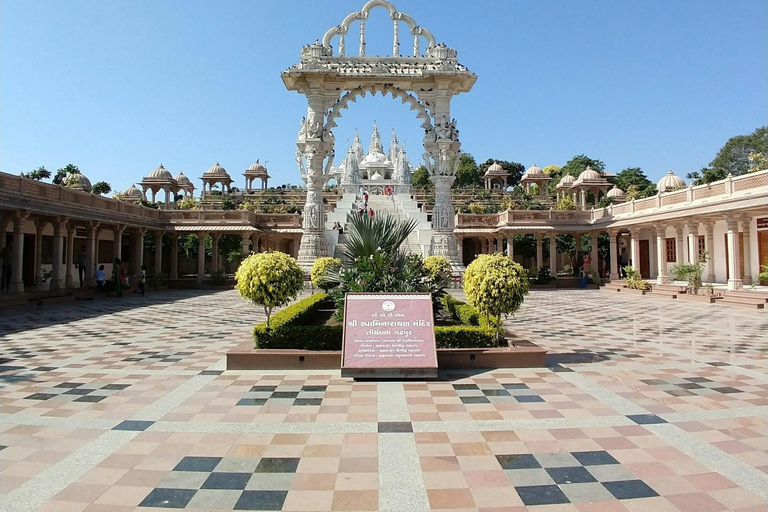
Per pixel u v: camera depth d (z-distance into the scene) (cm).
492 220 3148
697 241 2358
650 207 2423
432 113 2342
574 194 4425
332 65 2244
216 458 411
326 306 1267
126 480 372
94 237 2147
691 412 529
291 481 371
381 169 6072
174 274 2808
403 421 498
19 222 1695
